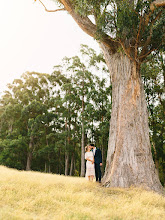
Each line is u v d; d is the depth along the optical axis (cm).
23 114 4069
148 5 919
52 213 421
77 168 4400
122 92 990
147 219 418
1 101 5197
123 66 1046
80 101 3291
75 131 3566
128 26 915
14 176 902
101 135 2627
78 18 1080
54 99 4097
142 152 859
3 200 491
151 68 2198
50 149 3541
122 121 932
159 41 1009
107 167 910
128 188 772
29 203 473
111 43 1088
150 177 809
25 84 4847
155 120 2170
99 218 392
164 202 587
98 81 2967
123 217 411
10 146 3638
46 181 814
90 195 583
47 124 4075
